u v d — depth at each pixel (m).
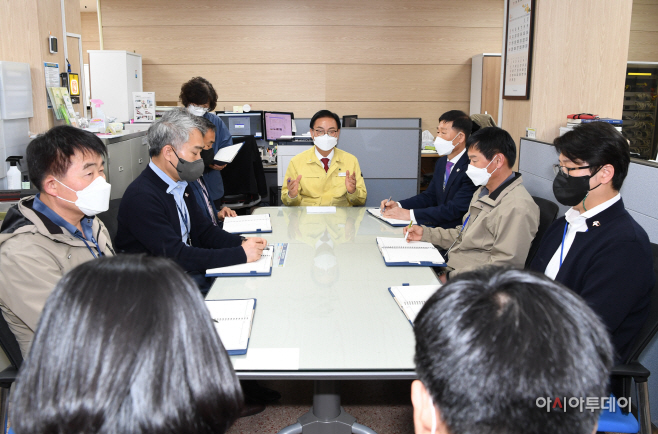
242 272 1.88
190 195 2.28
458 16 6.78
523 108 3.40
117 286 0.57
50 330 0.55
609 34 3.18
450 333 0.53
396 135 3.67
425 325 0.57
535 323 0.51
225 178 4.33
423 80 6.92
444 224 2.80
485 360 0.50
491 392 0.49
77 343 0.53
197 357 0.57
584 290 1.55
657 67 4.83
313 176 3.19
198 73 6.77
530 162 3.04
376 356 1.30
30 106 3.26
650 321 1.47
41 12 3.38
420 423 0.58
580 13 3.16
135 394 0.53
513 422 0.49
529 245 2.10
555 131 3.28
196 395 0.56
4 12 3.26
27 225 1.47
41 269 1.43
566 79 3.22
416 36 6.80
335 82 6.87
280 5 6.67
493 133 2.19
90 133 1.55
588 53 3.21
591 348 0.51
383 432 2.13
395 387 2.51
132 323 0.54
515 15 3.50
